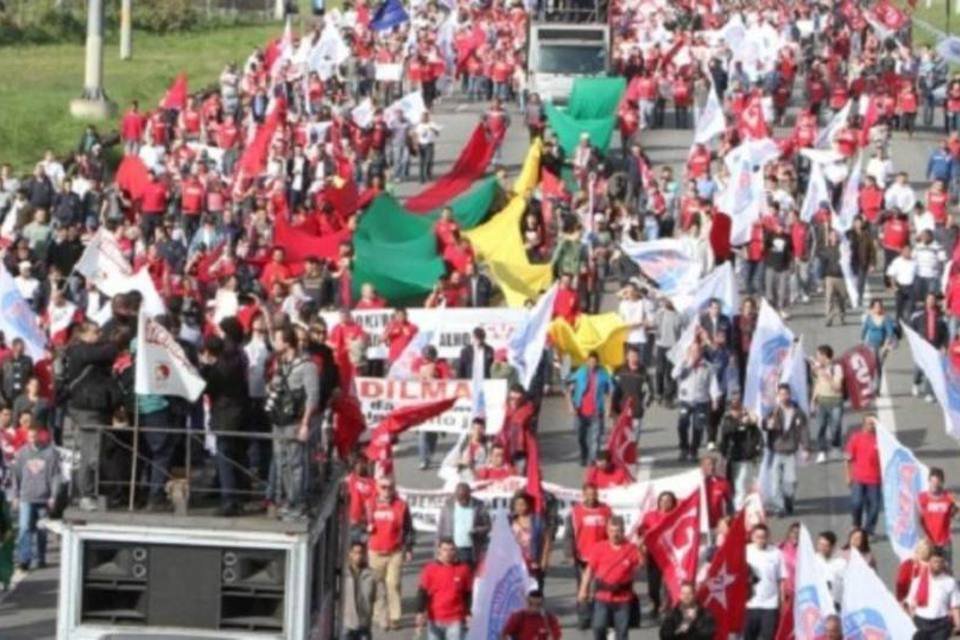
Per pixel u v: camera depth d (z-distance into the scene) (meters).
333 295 96.94
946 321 99.69
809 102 161.88
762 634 65.62
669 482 71.56
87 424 51.50
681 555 65.75
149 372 51.69
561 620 71.69
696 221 108.06
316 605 51.25
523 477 72.38
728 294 89.19
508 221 105.38
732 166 115.88
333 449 56.22
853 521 78.19
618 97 140.12
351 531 67.12
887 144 138.38
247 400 52.06
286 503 50.25
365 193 112.56
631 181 127.88
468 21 186.38
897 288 105.19
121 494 51.09
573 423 92.88
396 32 175.50
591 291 105.31
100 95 168.88
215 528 49.19
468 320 89.19
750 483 80.25
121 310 56.75
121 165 119.06
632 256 98.75
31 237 102.94
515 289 100.50
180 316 80.50
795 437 80.81
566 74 161.38
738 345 88.44
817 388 87.94
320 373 53.50
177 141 132.62
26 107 169.25
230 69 151.38
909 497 69.44
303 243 101.31
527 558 68.19
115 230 103.19
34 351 80.00
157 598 49.31
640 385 86.19
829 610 59.78
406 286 97.56
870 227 115.19
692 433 87.50
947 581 64.44
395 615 68.25
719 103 139.25
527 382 85.38
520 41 171.00
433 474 85.94
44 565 74.50
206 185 113.12
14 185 113.81
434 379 81.12
